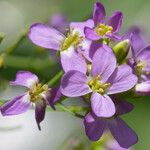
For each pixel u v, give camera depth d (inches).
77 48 5.4
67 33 5.6
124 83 5.3
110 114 5.2
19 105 5.3
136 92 5.4
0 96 7.3
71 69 5.3
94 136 5.2
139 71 5.6
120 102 5.4
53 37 5.5
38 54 7.6
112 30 5.5
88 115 5.2
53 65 7.5
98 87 5.3
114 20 5.5
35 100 5.4
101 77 5.3
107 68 5.4
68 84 5.2
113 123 5.3
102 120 5.3
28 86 5.4
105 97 5.3
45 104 5.4
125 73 5.4
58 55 5.5
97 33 5.5
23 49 9.0
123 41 5.5
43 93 5.4
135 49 6.4
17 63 7.5
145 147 9.2
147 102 9.3
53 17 7.9
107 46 5.4
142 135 9.3
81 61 5.4
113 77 5.3
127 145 5.3
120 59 5.5
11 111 5.3
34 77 5.4
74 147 7.2
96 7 5.5
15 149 9.4
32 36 5.5
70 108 5.6
